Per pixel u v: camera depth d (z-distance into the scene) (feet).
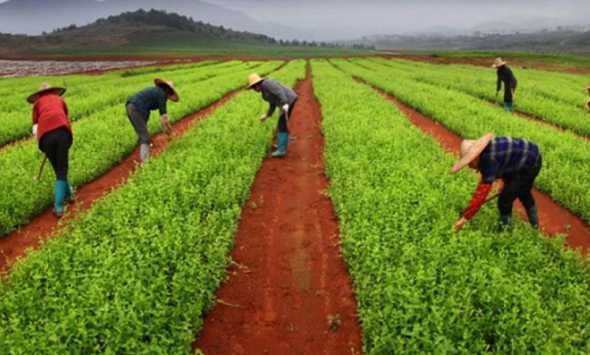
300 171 36.83
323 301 19.94
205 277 19.30
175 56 355.36
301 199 30.94
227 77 107.65
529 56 240.94
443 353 14.11
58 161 27.53
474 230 22.54
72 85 101.04
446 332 15.33
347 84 88.07
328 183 33.58
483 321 15.71
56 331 14.84
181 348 15.31
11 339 14.51
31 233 26.04
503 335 14.83
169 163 32.24
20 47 609.01
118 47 649.20
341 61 220.43
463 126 49.21
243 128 43.96
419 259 19.12
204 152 34.27
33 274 18.33
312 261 23.02
